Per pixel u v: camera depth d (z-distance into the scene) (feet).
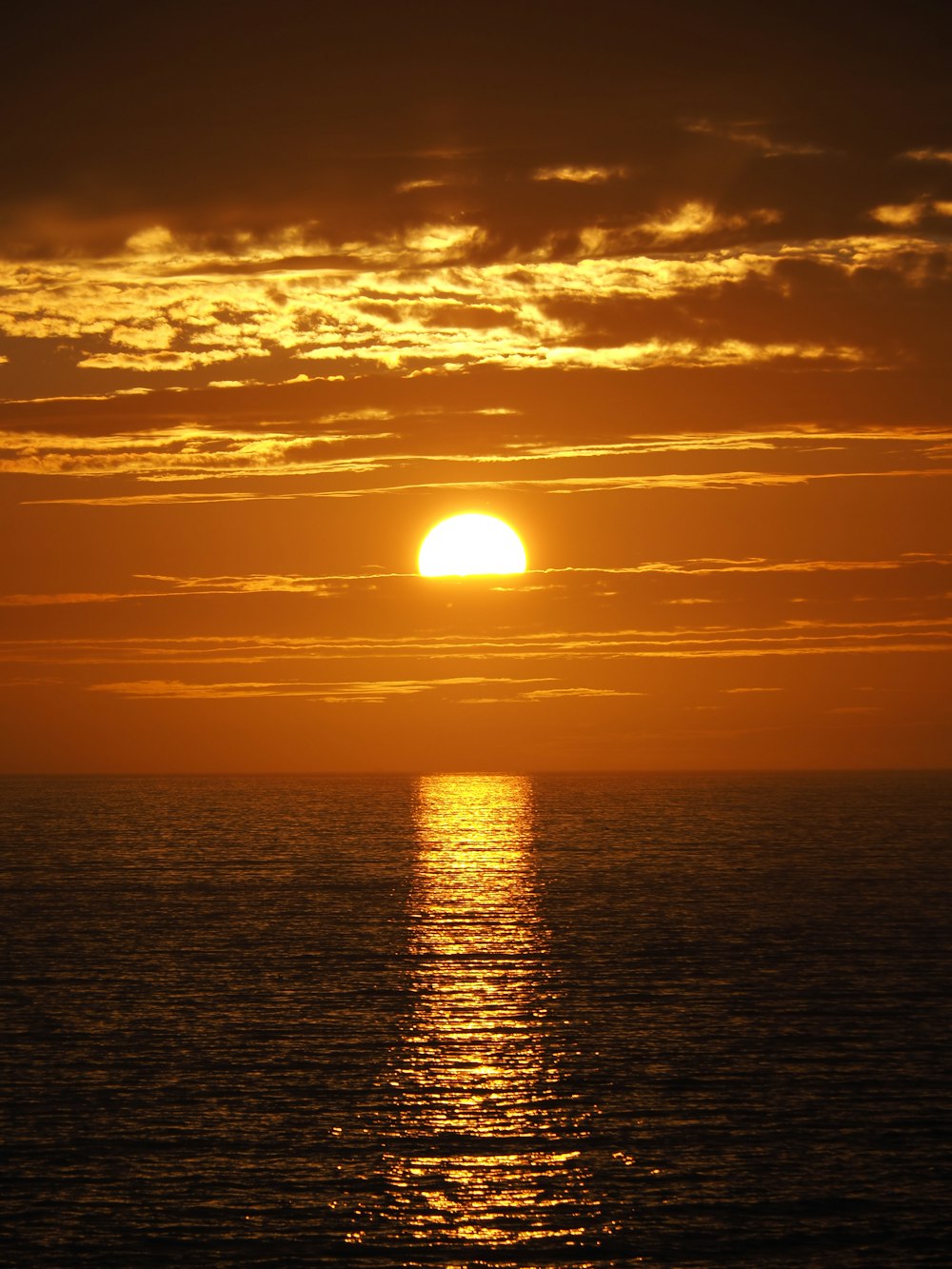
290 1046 445.78
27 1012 496.64
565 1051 438.40
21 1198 312.91
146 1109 375.86
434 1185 321.73
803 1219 302.86
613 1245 290.35
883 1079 403.13
